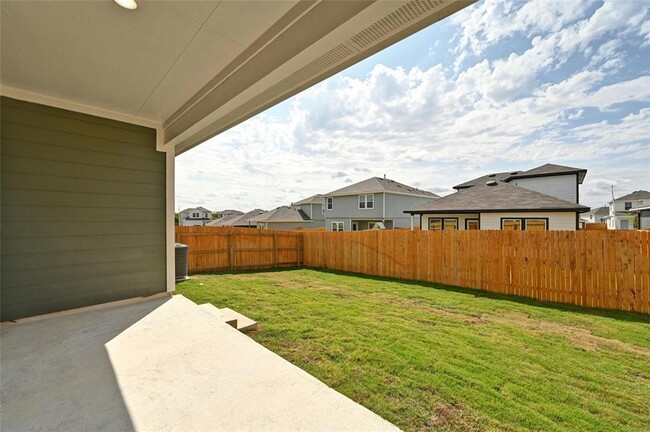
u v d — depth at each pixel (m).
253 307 4.71
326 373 2.66
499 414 2.14
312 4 2.01
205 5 2.04
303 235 10.39
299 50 2.14
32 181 3.43
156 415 1.76
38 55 2.63
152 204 4.42
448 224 12.67
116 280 4.05
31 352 2.54
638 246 4.96
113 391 1.99
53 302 3.55
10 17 2.11
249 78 2.62
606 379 2.67
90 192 3.84
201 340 2.81
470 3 1.73
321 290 6.15
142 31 2.32
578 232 5.44
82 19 2.16
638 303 4.92
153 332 3.01
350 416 1.77
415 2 1.70
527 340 3.54
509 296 5.91
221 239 9.04
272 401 1.90
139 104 3.78
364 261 8.60
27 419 1.71
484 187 13.36
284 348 3.18
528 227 10.73
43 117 3.49
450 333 3.71
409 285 6.83
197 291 5.77
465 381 2.56
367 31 1.93
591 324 4.24
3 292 3.25
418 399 2.29
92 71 2.93
